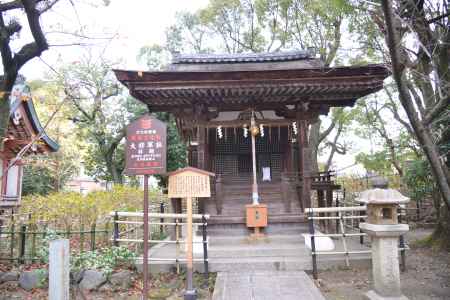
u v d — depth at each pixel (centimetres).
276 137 1007
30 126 1413
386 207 488
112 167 1998
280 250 703
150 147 516
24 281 602
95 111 1792
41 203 970
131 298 544
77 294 561
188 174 546
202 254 693
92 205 895
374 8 546
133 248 776
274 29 1753
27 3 551
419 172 1037
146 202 509
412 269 652
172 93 801
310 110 892
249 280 583
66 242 430
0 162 1320
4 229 813
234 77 769
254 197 825
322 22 1362
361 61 1135
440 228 837
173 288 583
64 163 2027
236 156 1005
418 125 458
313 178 1005
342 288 558
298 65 988
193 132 1009
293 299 491
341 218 641
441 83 549
